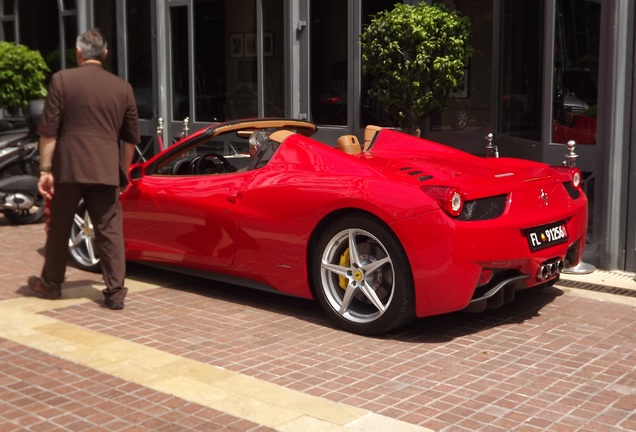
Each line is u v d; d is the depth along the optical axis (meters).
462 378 4.17
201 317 5.30
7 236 8.34
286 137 5.49
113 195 5.44
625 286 6.12
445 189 4.55
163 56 10.85
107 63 11.84
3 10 13.20
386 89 7.30
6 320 5.16
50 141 5.26
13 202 8.71
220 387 3.98
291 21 9.23
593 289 6.07
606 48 6.51
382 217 4.67
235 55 10.05
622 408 3.77
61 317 5.28
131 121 5.49
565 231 5.19
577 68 6.74
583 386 4.06
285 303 5.67
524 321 5.23
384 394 3.94
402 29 7.00
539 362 4.43
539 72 7.13
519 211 4.86
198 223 5.70
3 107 11.64
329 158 5.18
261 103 9.77
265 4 9.60
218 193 5.59
